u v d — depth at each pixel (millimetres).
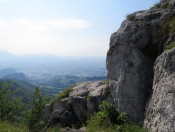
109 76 25312
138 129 19594
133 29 23344
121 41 23875
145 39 22578
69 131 23188
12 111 33656
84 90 29859
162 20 22406
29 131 23938
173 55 17641
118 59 24016
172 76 17109
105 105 22734
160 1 25547
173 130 15484
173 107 16031
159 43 21969
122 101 22547
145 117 20422
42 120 29422
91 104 26969
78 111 28547
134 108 21797
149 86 21859
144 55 22469
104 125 21438
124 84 22656
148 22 23078
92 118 24203
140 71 22188
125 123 20938
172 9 22703
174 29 20922
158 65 19359
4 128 21641
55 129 24062
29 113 28938
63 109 29312
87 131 21344
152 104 19344
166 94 17062
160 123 17094
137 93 21922
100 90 27172
